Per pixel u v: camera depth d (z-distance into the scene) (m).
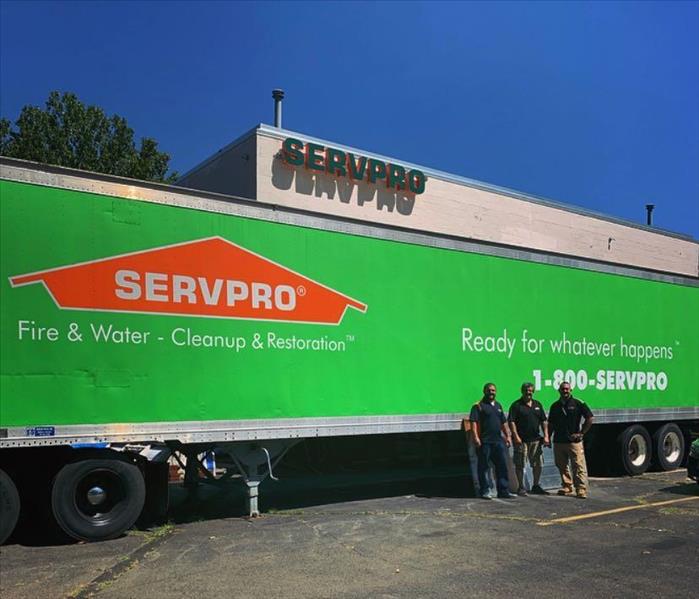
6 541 7.15
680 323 13.89
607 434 12.95
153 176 26.41
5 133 24.89
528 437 10.45
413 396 9.52
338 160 17.00
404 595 5.37
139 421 7.27
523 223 21.50
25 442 6.62
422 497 10.19
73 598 5.28
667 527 7.91
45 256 6.88
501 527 7.88
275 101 19.23
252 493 8.48
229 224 8.09
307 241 8.70
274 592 5.44
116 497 7.32
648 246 26.03
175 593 5.40
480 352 10.38
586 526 7.95
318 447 12.53
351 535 7.45
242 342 8.05
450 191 19.56
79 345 6.99
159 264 7.54
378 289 9.31
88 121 25.44
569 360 11.67
